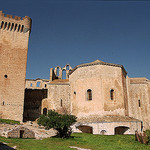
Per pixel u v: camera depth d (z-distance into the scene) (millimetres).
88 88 34344
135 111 38094
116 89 34219
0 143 17328
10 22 38625
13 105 34188
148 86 40812
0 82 34594
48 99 39844
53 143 19781
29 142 19312
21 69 36781
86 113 33125
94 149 18047
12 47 37406
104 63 34812
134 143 21453
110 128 28453
